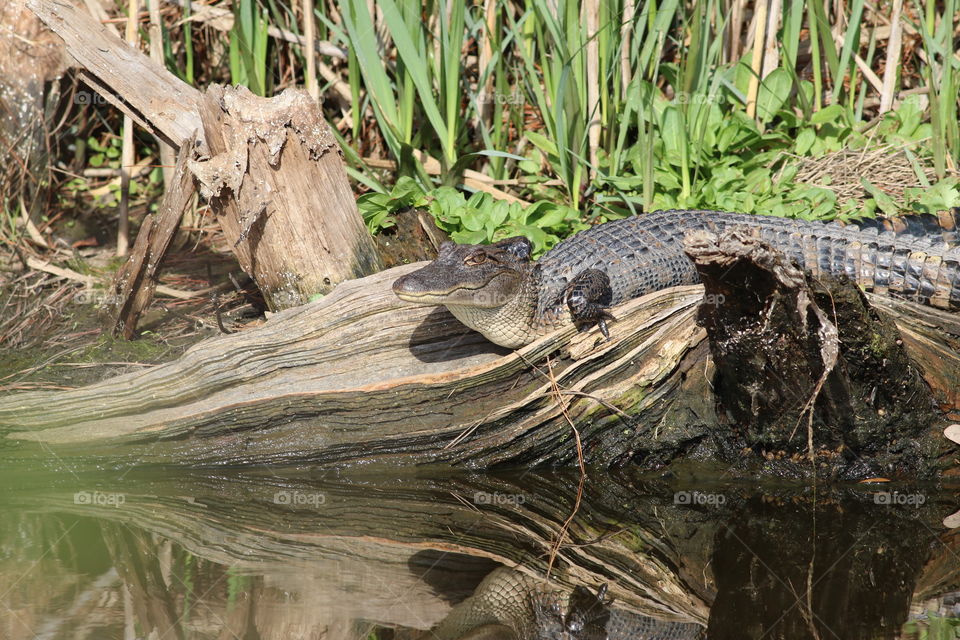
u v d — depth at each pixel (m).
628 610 5.15
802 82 10.65
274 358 7.47
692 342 7.11
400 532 6.34
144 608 5.02
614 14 9.47
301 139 7.78
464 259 6.95
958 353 7.13
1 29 10.10
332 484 7.29
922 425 6.97
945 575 5.57
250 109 7.66
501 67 10.07
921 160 9.98
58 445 7.49
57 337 8.64
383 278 7.54
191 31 11.52
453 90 9.62
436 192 9.51
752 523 6.44
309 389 7.40
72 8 8.23
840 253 8.42
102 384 7.52
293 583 5.43
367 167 10.28
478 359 7.50
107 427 7.50
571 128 9.66
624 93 10.18
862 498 6.88
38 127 10.53
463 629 4.85
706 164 9.89
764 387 6.65
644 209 9.43
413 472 7.49
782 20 10.69
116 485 7.33
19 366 8.14
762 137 10.14
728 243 5.64
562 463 7.53
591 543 6.16
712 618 5.06
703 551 6.00
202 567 5.66
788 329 6.16
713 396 7.17
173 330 8.73
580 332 7.31
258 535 6.27
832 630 4.85
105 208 11.36
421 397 7.37
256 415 7.45
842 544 6.07
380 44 10.51
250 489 7.21
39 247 10.23
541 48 9.73
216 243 10.41
